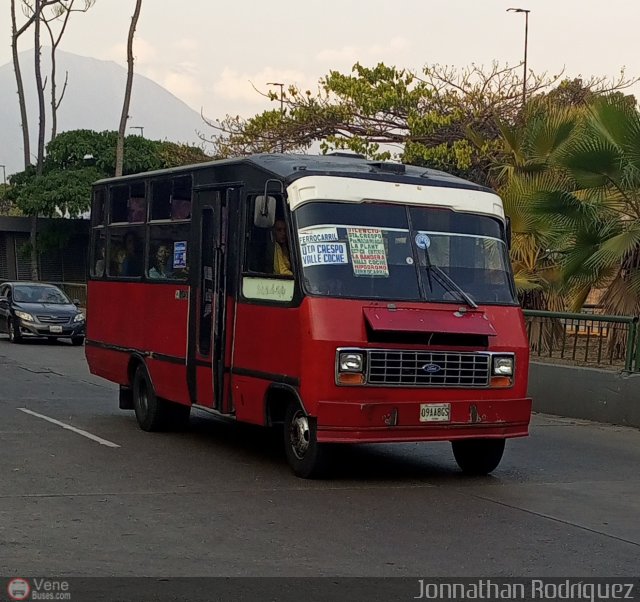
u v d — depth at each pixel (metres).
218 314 10.84
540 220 16.47
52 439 11.78
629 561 7.13
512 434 9.89
